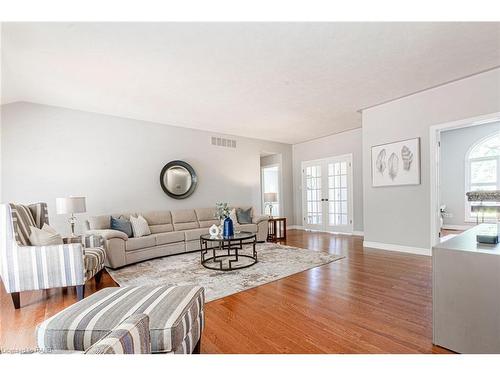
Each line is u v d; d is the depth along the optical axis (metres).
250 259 3.95
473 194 5.61
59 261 2.45
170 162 5.21
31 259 2.38
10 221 2.38
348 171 6.26
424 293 2.50
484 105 3.24
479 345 1.47
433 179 3.73
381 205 4.39
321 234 6.34
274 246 4.91
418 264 3.43
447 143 7.02
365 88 3.65
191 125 5.39
